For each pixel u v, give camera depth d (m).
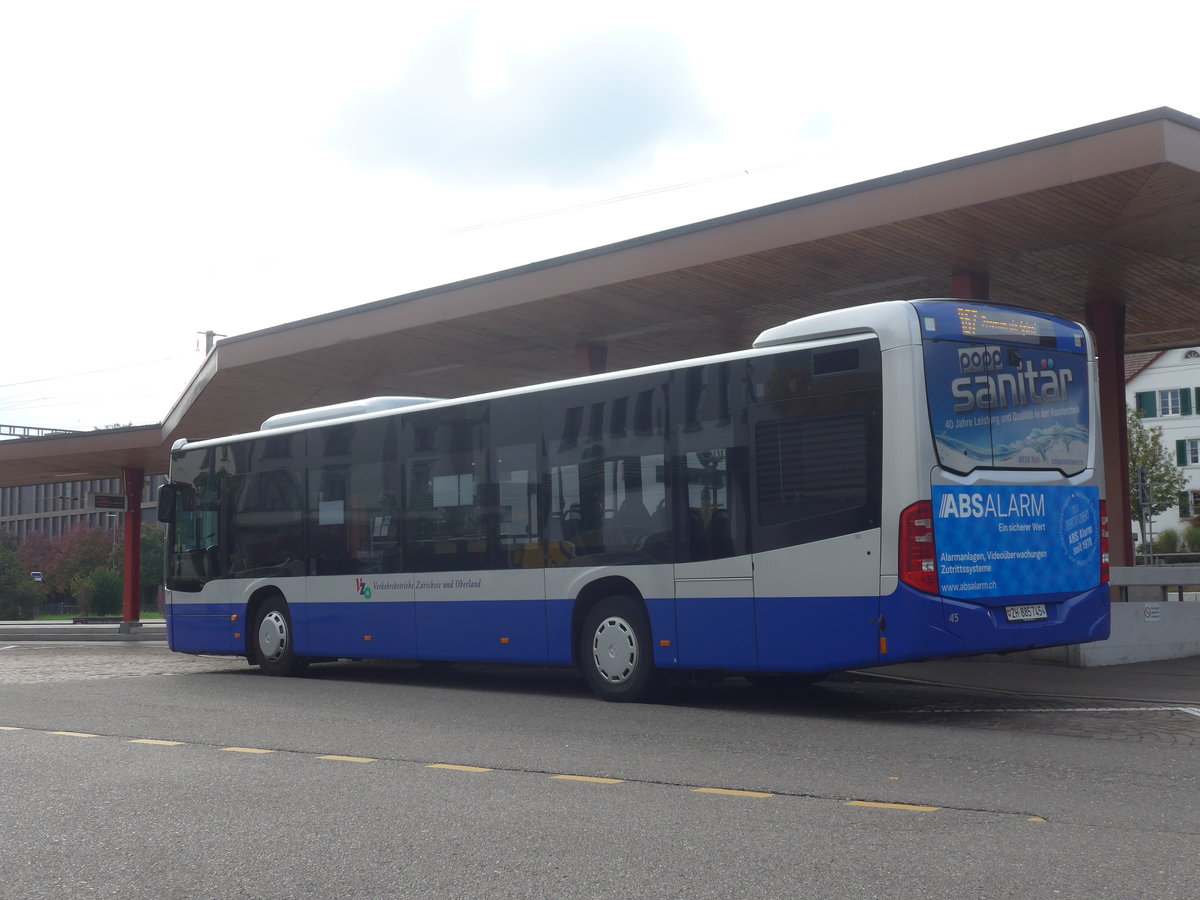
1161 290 18.08
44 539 98.88
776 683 13.27
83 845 5.94
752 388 10.84
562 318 18.89
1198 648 15.55
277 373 23.05
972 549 9.91
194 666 18.09
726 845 5.66
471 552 13.18
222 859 5.61
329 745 9.03
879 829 5.95
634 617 11.66
